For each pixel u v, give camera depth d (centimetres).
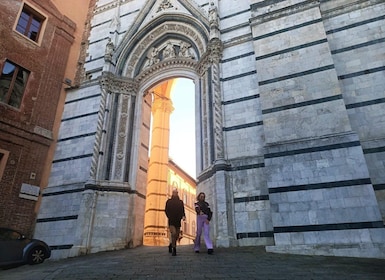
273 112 1151
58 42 1870
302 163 1015
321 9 1373
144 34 1873
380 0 1271
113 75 1725
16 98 1555
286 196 988
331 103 1078
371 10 1272
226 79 1415
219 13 1650
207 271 654
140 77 1767
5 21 1602
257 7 1434
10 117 1489
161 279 593
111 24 1984
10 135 1466
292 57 1227
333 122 1045
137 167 1577
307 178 987
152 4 1928
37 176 1520
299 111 1112
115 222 1399
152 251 1149
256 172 1172
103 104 1622
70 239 1343
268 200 1111
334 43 1273
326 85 1115
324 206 929
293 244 915
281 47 1270
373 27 1234
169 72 1728
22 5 1722
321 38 1214
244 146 1241
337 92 1085
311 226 920
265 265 713
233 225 1124
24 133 1523
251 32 1470
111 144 1565
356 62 1196
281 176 1023
